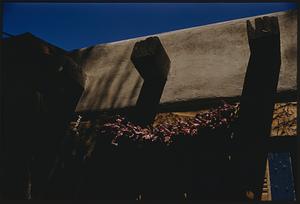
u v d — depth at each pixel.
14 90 6.32
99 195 5.80
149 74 5.81
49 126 6.43
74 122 6.42
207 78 5.68
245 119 5.16
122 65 6.54
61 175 6.16
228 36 5.89
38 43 6.30
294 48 5.29
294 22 5.45
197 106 5.56
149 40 5.60
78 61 7.04
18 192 6.05
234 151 5.10
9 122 6.21
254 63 5.44
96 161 6.00
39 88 6.45
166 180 5.42
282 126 4.92
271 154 4.88
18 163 6.17
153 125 5.73
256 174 4.88
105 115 6.20
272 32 4.94
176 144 5.49
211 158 5.22
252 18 5.81
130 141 5.82
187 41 6.18
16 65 6.32
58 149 6.31
